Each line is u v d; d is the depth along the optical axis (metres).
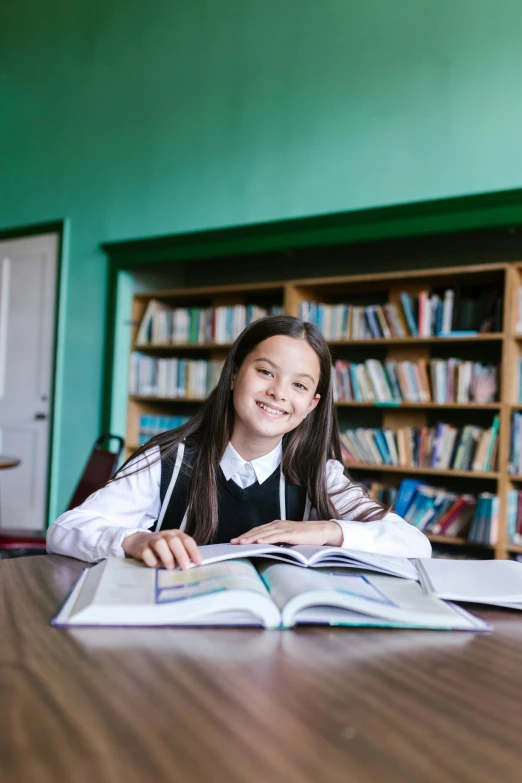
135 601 0.77
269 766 0.45
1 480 5.06
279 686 0.60
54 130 5.13
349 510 1.45
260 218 4.18
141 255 4.58
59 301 4.90
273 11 4.23
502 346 3.49
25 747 0.46
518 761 0.48
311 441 1.44
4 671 0.61
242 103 4.31
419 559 1.14
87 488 2.98
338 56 3.98
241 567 0.91
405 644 0.75
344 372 3.74
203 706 0.55
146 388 4.55
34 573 1.04
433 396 3.49
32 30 5.30
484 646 0.76
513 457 3.22
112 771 0.43
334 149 3.95
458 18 3.62
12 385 5.09
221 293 4.39
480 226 3.39
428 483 3.74
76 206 4.96
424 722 0.54
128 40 4.83
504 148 3.44
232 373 1.38
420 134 3.68
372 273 4.06
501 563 1.12
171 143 4.58
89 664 0.64
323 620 0.79
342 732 0.51
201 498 1.36
